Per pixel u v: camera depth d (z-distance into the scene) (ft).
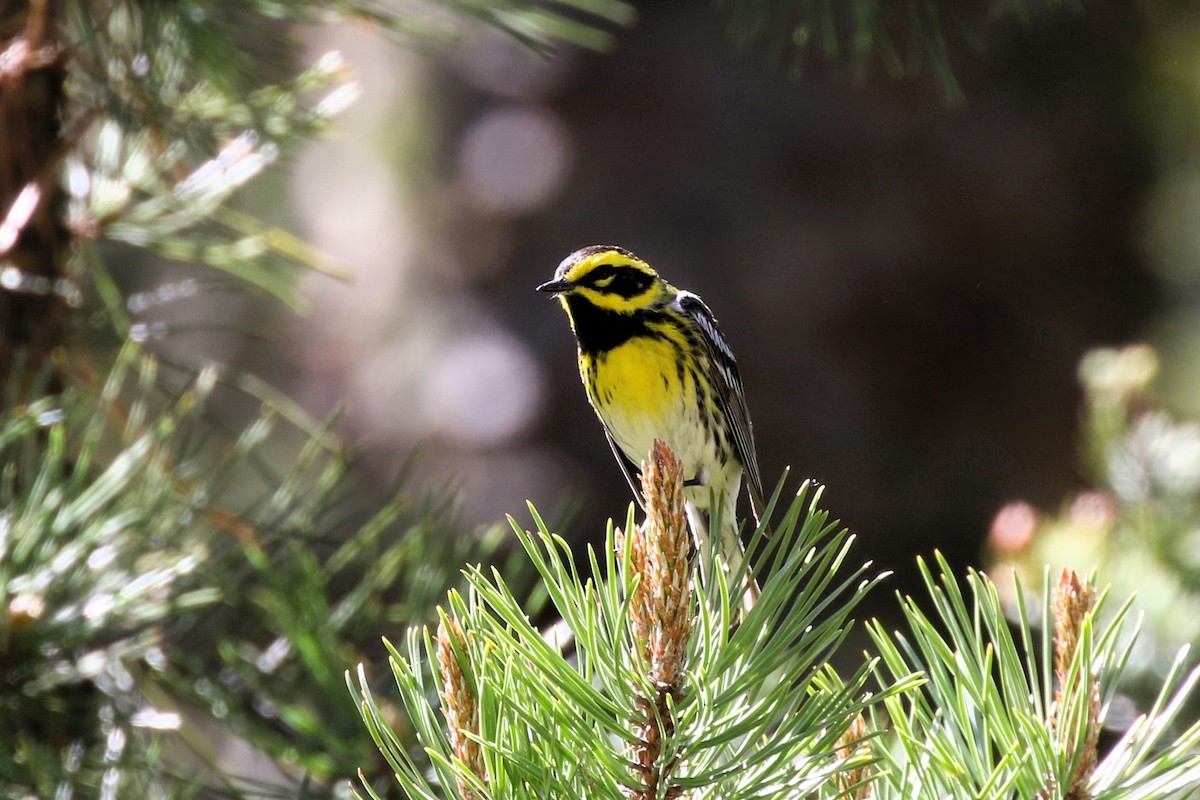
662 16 66.33
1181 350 68.03
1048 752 14.79
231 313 75.10
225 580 27.04
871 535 67.10
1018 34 65.67
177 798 26.12
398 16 31.83
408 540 27.40
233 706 26.25
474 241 69.41
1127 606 14.96
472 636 15.29
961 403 67.15
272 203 75.77
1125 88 67.67
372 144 72.43
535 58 67.62
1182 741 14.94
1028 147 66.59
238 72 32.73
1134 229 68.54
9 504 24.25
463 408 68.08
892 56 33.01
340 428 71.51
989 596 15.67
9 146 29.22
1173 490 32.81
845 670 63.87
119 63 30.63
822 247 65.72
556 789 14.47
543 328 68.08
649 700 14.83
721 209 65.92
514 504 66.59
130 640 25.90
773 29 35.01
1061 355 67.62
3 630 23.06
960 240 66.59
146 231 30.99
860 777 16.57
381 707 25.09
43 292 29.07
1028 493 67.31
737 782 15.21
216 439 42.93
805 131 65.57
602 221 67.05
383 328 71.87
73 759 24.73
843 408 66.13
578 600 14.89
